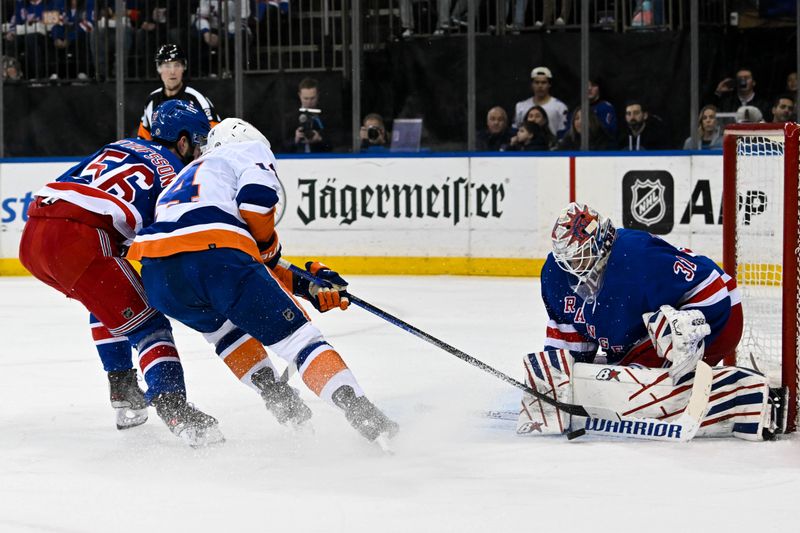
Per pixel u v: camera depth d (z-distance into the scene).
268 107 21.34
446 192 19.58
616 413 7.31
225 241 6.93
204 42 21.66
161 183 7.69
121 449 7.26
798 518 5.43
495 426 7.80
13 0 22.11
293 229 20.23
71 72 22.27
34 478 6.49
